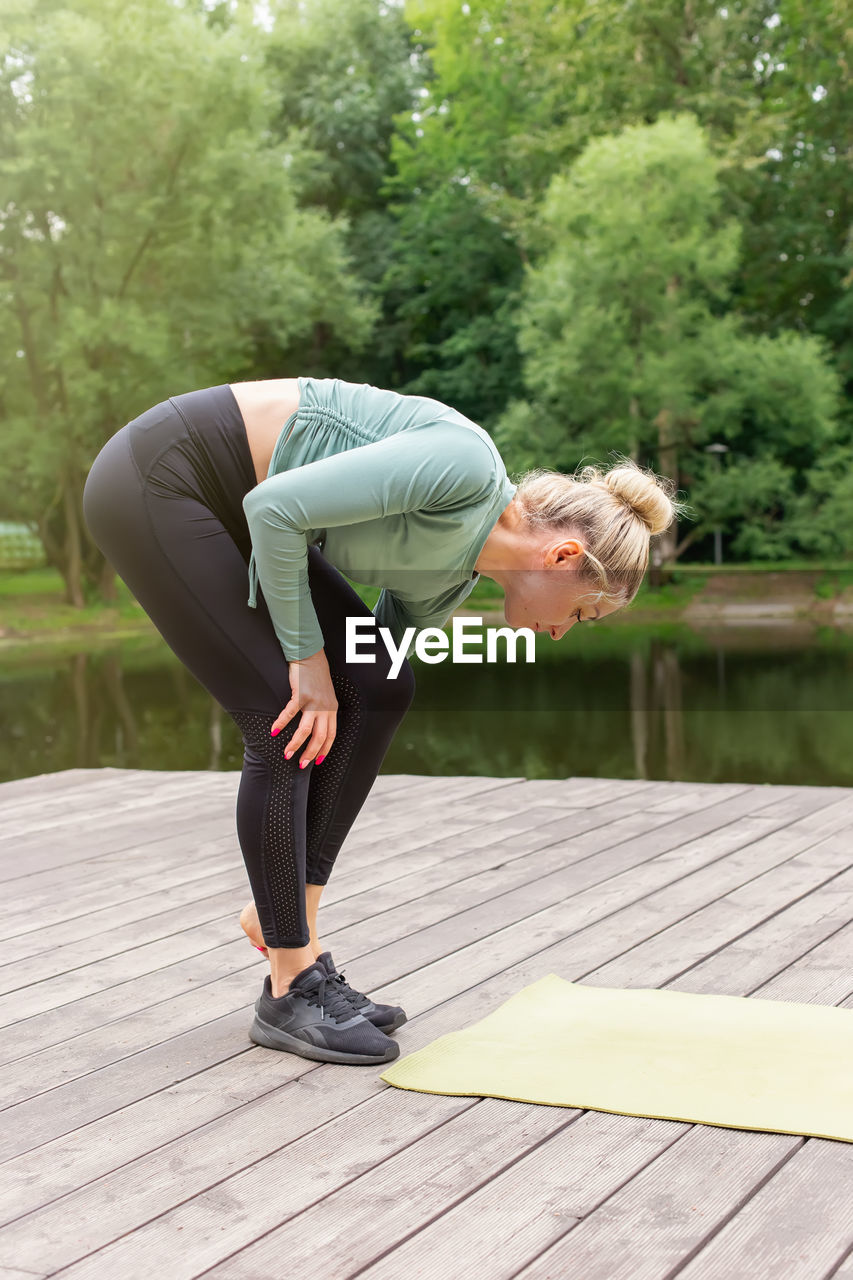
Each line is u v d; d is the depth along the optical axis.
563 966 1.98
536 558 1.58
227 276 17.38
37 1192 1.30
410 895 2.42
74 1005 1.88
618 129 20.92
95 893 2.52
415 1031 1.73
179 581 1.58
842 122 21.53
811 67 21.48
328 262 19.17
